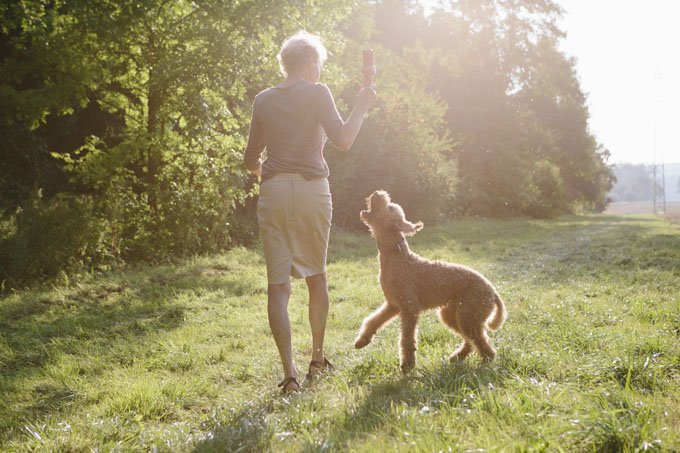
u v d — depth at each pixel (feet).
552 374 12.05
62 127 54.39
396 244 14.37
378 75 81.66
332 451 8.15
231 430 9.70
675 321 18.30
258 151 13.80
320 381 13.33
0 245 29.86
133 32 38.91
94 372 16.66
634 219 133.28
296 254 13.20
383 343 17.65
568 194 172.14
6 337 20.62
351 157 68.64
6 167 49.42
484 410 9.47
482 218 108.99
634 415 8.45
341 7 48.42
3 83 39.04
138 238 39.29
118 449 9.57
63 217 33.30
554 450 7.68
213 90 41.06
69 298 27.86
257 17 39.75
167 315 24.25
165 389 13.84
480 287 14.34
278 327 12.84
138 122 44.37
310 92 12.98
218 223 44.39
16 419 12.68
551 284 29.86
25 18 37.01
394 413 9.54
